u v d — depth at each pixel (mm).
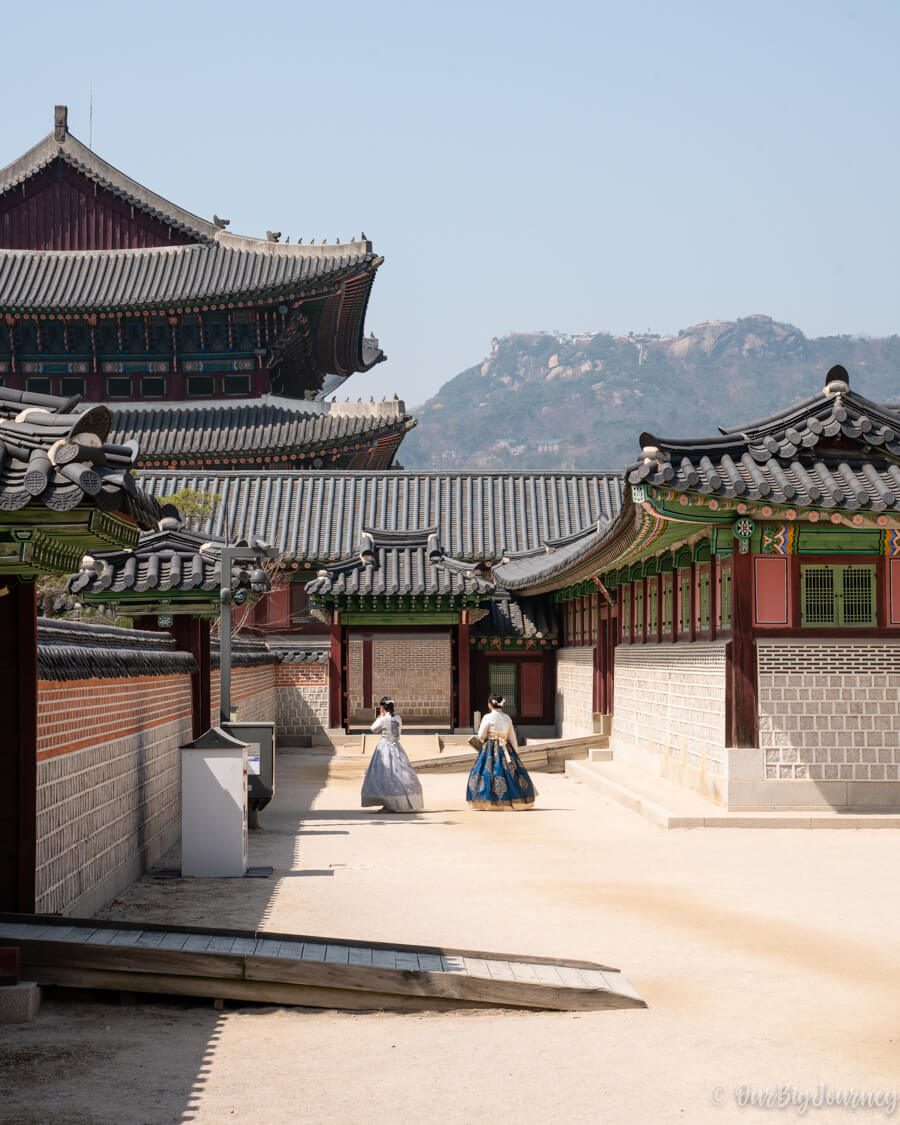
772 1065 7461
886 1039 7996
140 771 14906
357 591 37000
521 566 41531
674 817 18609
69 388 54125
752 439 18891
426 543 38875
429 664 48469
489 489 48219
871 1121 6520
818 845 16812
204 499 43781
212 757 14664
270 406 54562
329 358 65062
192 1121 6520
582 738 30578
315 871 14977
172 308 51906
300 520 46406
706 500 18328
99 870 12430
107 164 55688
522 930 11328
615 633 30719
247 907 12539
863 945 10734
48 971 8633
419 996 8750
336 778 28938
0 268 54219
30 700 9492
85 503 7426
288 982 8734
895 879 14133
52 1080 7113
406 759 22000
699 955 10352
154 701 16078
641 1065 7473
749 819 18531
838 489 17844
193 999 8852
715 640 20578
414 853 16500
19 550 8031
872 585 19125
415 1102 6836
